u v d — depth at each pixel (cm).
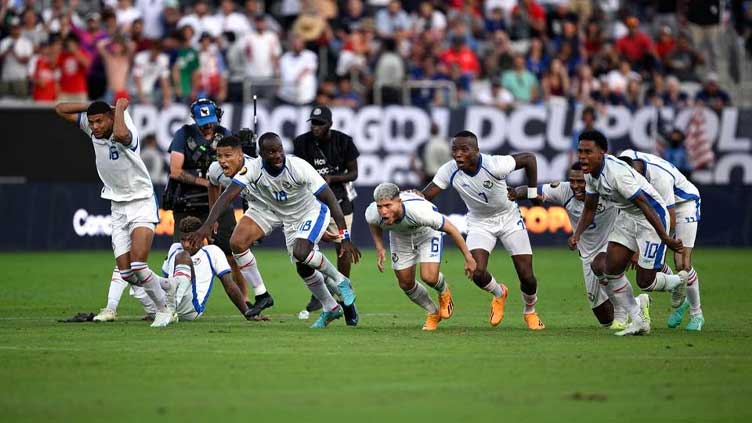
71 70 10369
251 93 10581
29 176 10044
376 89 10669
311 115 6091
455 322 5591
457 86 11194
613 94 11181
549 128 10825
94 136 5044
